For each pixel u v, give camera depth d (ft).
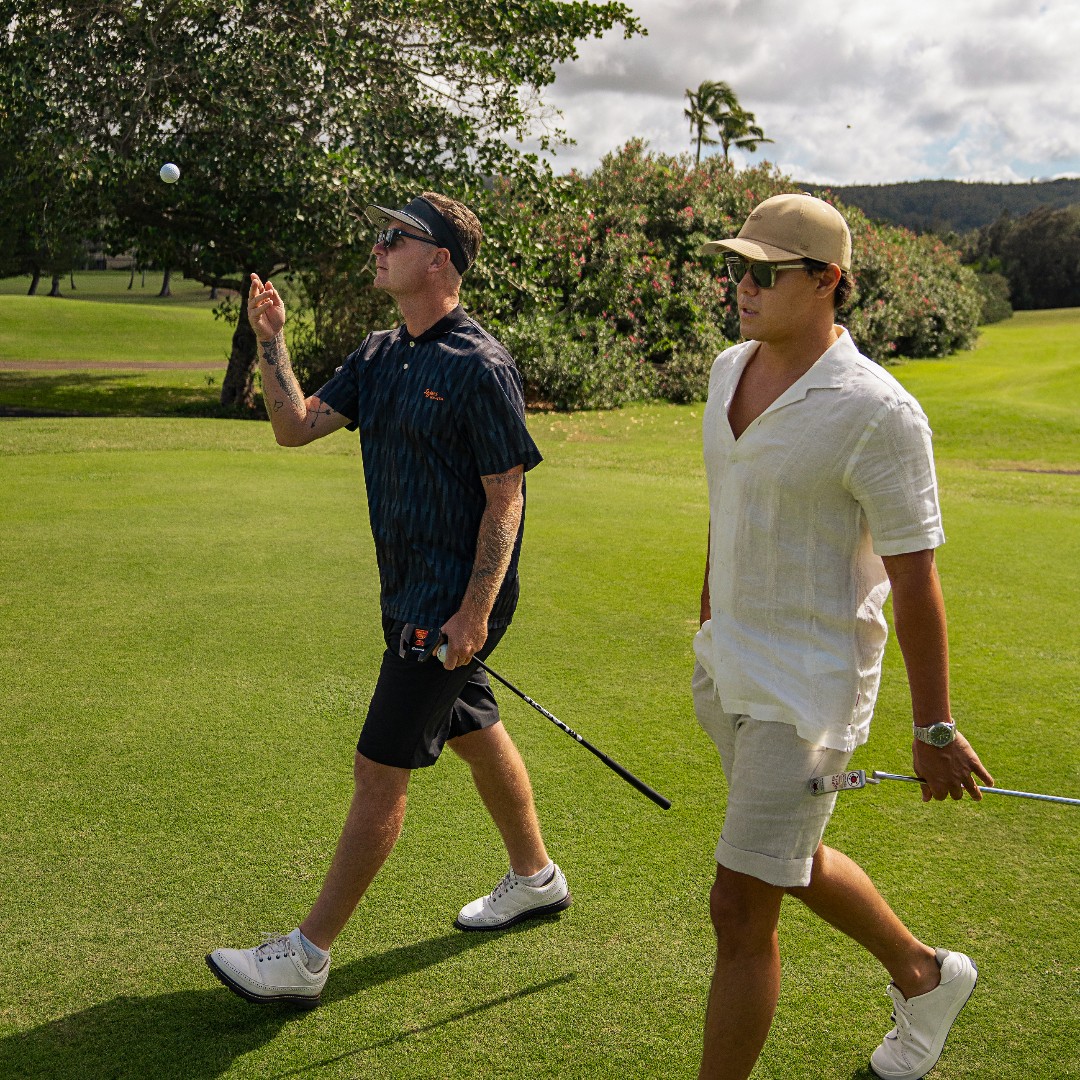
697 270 77.56
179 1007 7.82
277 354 8.59
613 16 58.65
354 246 53.62
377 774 8.07
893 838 10.58
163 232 57.41
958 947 8.70
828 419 6.35
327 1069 7.20
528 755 12.29
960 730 13.35
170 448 35.86
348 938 8.74
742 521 6.72
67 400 63.05
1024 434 53.67
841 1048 7.50
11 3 49.75
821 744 6.62
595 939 8.73
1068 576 21.30
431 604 8.04
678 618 17.65
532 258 61.31
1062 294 255.09
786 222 6.40
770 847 6.60
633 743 12.68
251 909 9.02
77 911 8.96
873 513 6.41
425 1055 7.35
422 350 8.09
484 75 55.93
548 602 18.49
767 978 6.66
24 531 22.27
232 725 12.85
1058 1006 7.97
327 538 22.26
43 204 53.36
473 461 8.02
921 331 101.76
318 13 53.62
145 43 50.90
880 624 6.86
